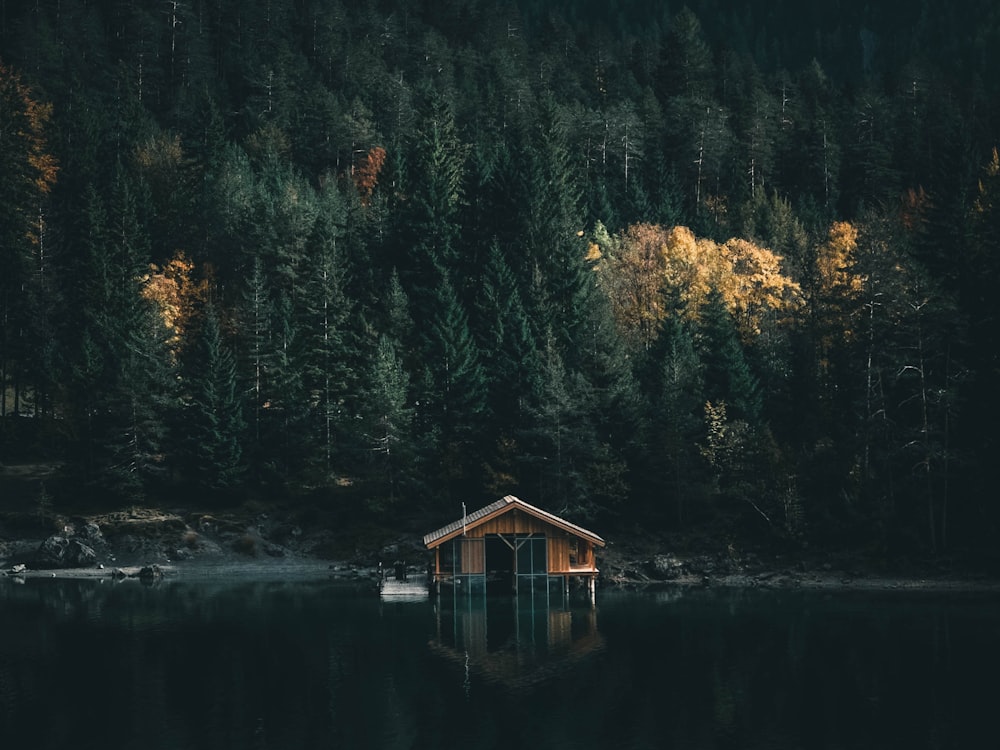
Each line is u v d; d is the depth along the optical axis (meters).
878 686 48.31
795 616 68.38
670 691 48.00
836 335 104.00
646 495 98.94
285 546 100.38
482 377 107.00
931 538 86.56
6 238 127.06
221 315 126.50
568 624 66.81
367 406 104.25
